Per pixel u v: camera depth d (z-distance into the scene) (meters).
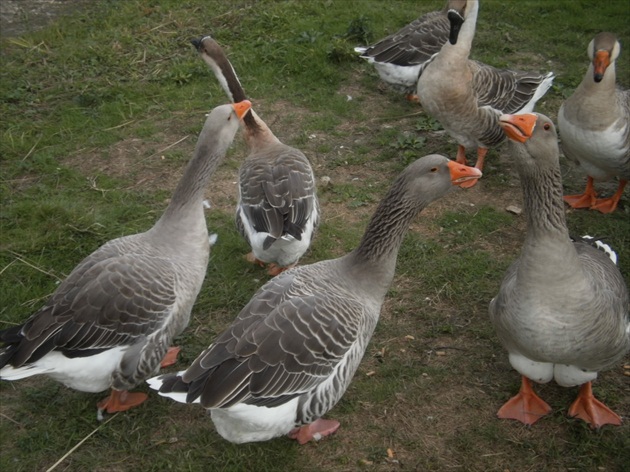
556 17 4.20
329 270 2.04
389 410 2.14
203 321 2.44
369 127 3.34
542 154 1.79
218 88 3.61
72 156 3.17
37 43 4.00
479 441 2.06
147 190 2.97
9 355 1.98
